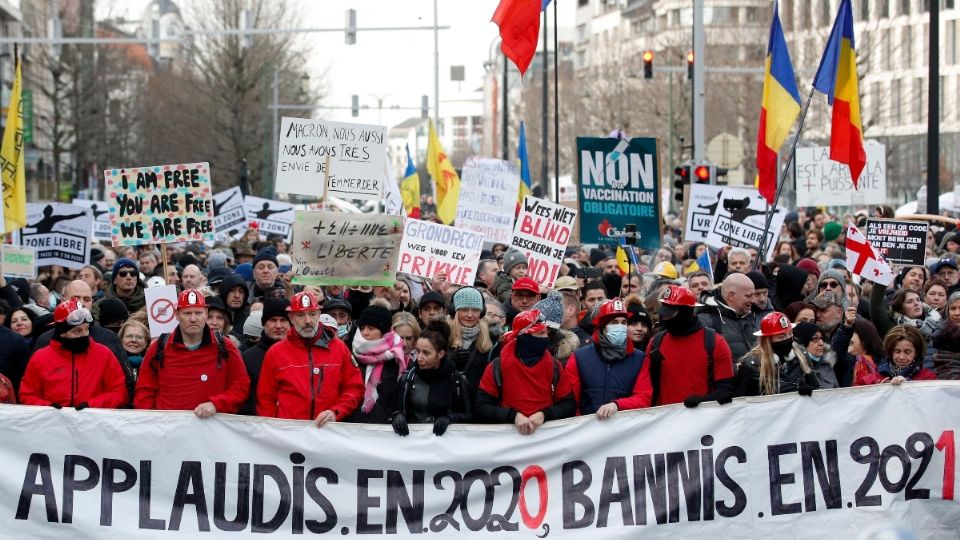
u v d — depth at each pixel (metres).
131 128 72.50
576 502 10.04
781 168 56.16
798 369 10.38
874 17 73.75
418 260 15.20
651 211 15.94
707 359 10.27
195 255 24.66
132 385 11.29
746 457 10.05
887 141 68.94
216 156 65.25
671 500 10.02
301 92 69.12
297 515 10.06
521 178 24.00
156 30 30.89
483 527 10.05
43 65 63.66
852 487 10.08
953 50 71.88
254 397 10.91
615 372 10.34
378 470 10.05
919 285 15.74
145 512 10.05
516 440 10.03
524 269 15.28
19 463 10.05
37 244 18.33
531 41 16.75
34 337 12.73
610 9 128.12
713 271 18.92
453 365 10.31
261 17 65.56
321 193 14.41
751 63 70.69
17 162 16.00
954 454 10.05
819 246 23.34
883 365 11.43
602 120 78.62
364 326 10.76
